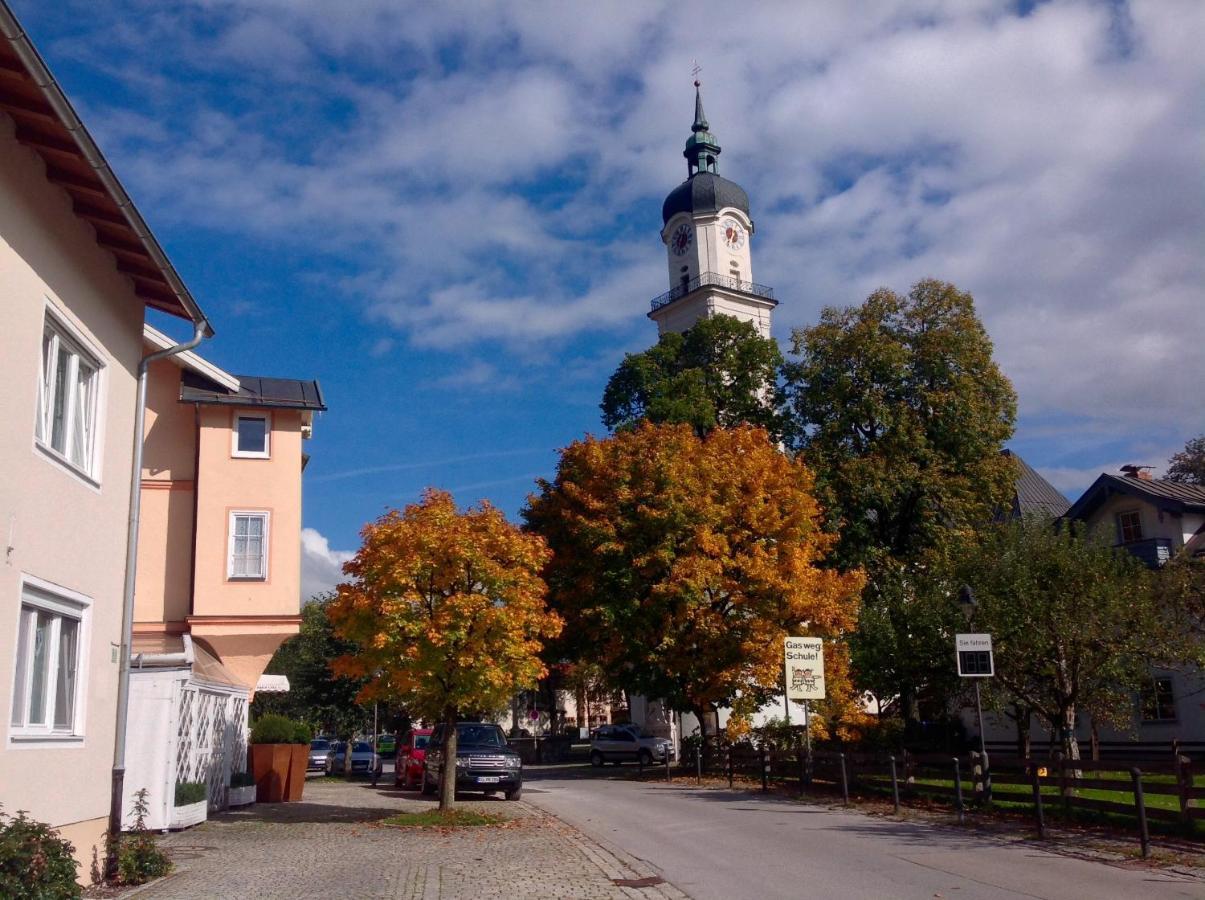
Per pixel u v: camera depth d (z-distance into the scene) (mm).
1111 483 33375
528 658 19938
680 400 43312
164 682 18422
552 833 18047
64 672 12023
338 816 21391
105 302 13023
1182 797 14422
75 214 12000
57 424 11984
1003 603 21172
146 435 26422
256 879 12906
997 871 12648
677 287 70125
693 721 48844
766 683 31266
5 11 8461
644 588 33531
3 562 10086
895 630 24266
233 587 25719
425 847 16156
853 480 37500
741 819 19484
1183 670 28766
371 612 19344
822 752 24438
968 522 38188
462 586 19703
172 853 15398
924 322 40344
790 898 11305
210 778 21891
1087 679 21203
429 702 20016
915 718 34312
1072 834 15531
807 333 41375
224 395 26250
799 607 31203
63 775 11547
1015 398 40125
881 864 13422
